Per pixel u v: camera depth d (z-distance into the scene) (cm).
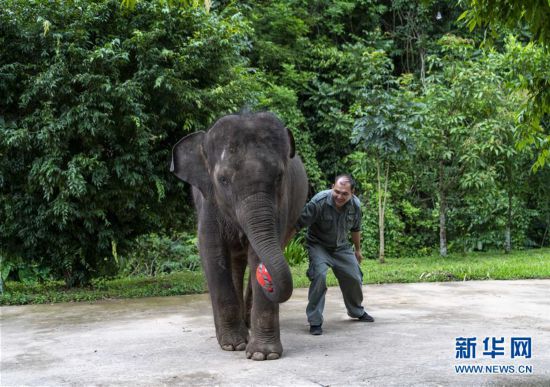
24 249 1084
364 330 649
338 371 474
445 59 1595
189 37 1073
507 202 1741
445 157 1461
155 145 1087
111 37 1040
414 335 614
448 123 1455
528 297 876
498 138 1429
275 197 484
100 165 991
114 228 1101
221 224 556
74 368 515
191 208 1157
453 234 1784
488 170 1491
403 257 1678
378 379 448
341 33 2189
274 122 511
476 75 1431
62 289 1123
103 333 675
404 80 1609
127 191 1038
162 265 1435
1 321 788
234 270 634
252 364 505
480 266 1248
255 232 467
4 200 1019
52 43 988
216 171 500
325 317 742
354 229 700
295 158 671
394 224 1678
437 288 992
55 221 1010
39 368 520
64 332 691
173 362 523
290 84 1927
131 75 1059
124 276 1395
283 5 1952
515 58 850
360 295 689
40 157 990
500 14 465
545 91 544
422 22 2158
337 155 1958
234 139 493
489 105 1454
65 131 977
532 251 1731
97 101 980
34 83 970
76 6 1006
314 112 1992
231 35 1110
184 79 1086
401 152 1425
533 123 567
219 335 572
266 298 528
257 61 1908
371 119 1391
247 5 1878
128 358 545
